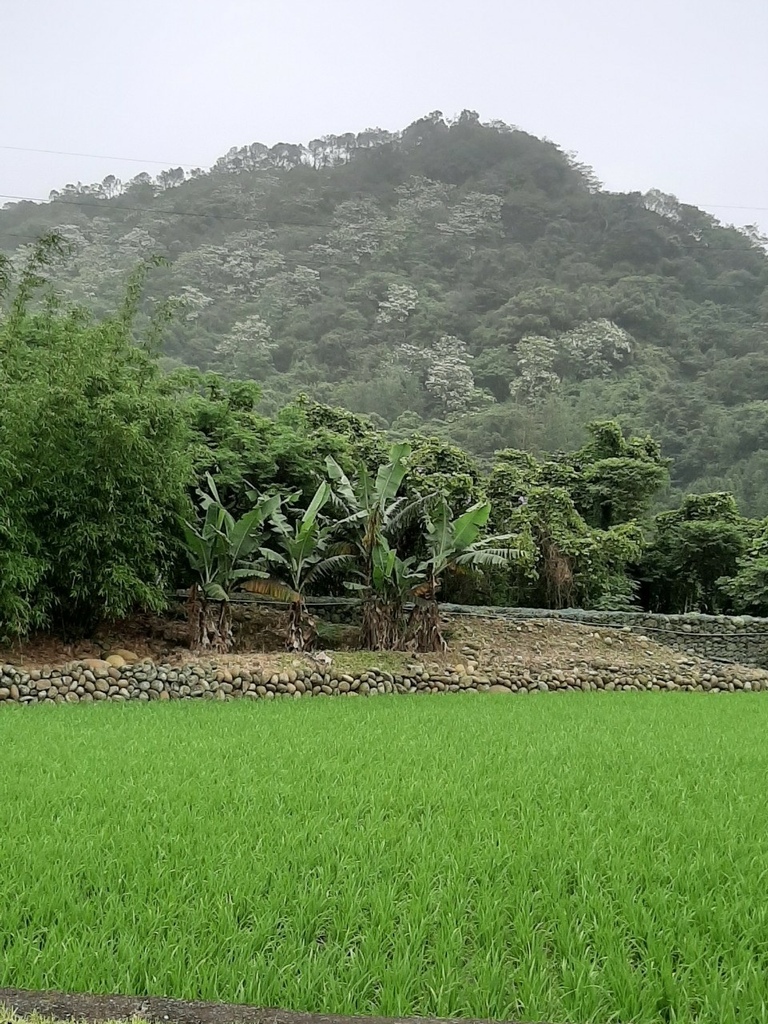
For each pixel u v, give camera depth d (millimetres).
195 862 4555
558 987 3426
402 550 17781
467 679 14758
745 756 8070
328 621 18000
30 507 12188
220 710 10961
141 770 6809
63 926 3762
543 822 5500
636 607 24047
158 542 13719
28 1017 3053
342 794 6059
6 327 12852
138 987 3377
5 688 11469
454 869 4488
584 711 11758
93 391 13016
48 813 5488
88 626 13805
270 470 16953
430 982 3406
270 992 3312
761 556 21234
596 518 23875
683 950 3664
